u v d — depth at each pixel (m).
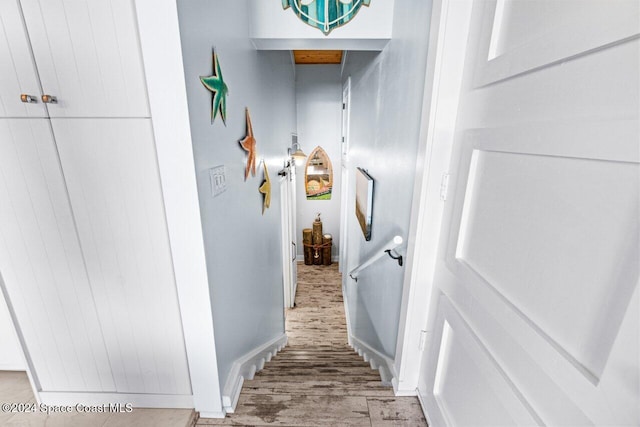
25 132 0.91
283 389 1.36
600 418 0.47
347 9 1.63
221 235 1.19
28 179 0.96
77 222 1.00
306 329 3.59
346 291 4.01
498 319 0.73
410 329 1.22
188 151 0.90
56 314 1.12
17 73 0.86
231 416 1.21
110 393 1.23
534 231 0.62
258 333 1.95
